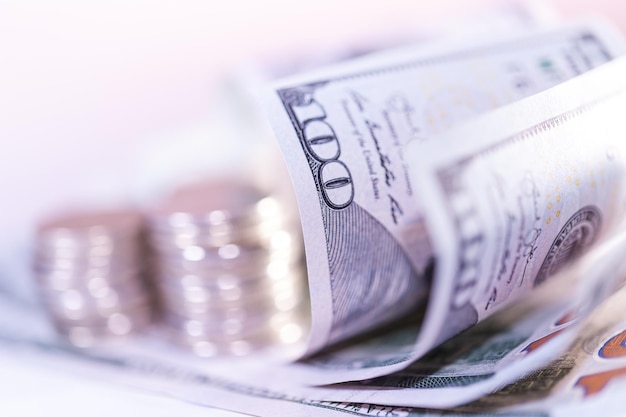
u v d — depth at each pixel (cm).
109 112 30
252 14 30
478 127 17
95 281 22
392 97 20
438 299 17
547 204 18
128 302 23
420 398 18
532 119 18
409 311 21
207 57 30
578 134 18
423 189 17
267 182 25
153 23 30
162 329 23
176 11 30
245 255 21
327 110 20
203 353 22
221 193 23
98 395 20
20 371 21
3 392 20
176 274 22
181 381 20
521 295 19
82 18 29
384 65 21
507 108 18
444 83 21
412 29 27
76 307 23
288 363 20
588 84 19
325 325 20
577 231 19
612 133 19
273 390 19
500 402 18
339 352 20
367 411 18
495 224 17
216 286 21
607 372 18
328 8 31
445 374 18
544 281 19
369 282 20
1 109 29
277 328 22
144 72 30
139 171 28
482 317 19
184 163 27
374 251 19
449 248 17
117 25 29
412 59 21
